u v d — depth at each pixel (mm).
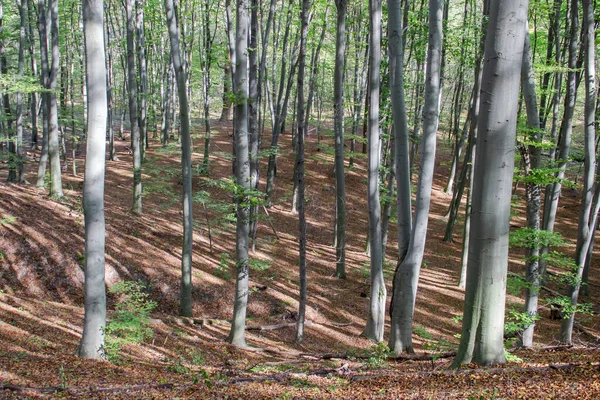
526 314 10828
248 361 11461
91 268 9125
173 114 38219
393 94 12391
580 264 13016
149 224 21391
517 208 28891
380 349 11469
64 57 31016
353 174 32250
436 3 11312
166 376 8383
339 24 17078
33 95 31469
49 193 21406
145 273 17281
